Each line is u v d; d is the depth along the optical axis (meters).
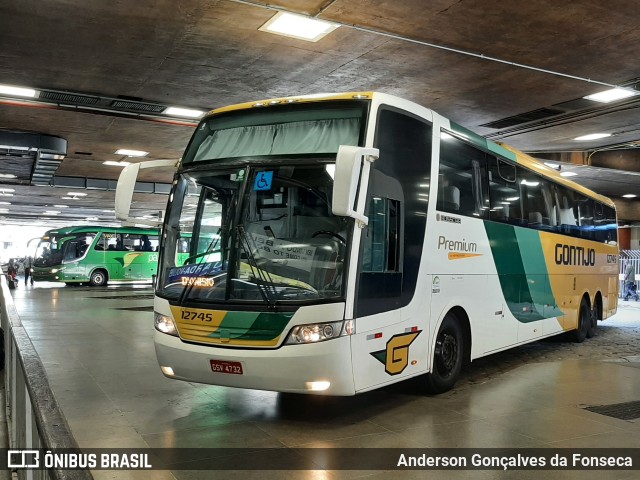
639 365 9.98
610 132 17.33
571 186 12.74
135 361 9.66
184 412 6.68
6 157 19.92
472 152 8.45
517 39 10.35
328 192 5.92
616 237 16.31
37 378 3.34
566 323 12.04
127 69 12.02
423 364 7.07
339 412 6.74
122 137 18.72
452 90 13.35
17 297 23.55
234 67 11.90
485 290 8.60
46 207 42.06
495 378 8.81
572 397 7.56
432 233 7.21
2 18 9.48
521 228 9.97
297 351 5.61
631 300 28.03
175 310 6.26
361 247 5.88
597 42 10.48
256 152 6.36
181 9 9.13
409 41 10.39
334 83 12.95
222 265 6.07
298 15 9.30
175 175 6.88
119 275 33.72
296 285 5.76
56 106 14.69
